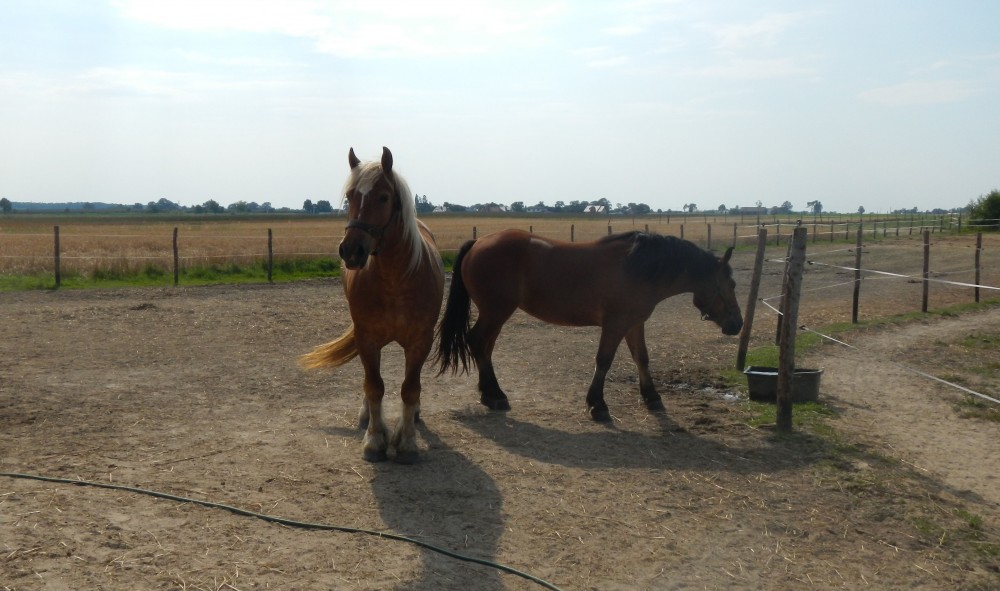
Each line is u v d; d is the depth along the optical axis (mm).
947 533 4789
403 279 5520
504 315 7352
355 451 5984
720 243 35375
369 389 5844
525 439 6512
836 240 37438
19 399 7078
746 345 9328
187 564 3961
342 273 6887
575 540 4539
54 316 12328
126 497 4805
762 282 20609
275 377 8547
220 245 29531
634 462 5977
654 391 7602
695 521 4883
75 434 6102
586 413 7395
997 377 9141
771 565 4328
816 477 5699
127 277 19719
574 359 10039
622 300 7102
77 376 8203
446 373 9016
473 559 4199
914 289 18844
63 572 3791
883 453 6305
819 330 12219
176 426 6480
